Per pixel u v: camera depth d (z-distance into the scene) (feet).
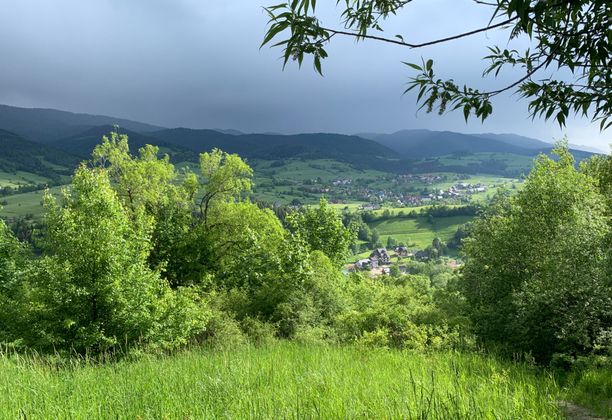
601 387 28.84
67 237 54.95
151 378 20.93
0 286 73.61
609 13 7.20
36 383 19.15
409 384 18.66
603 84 8.97
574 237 52.44
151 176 100.27
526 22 6.64
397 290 78.18
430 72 9.25
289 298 73.56
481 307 59.82
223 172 104.53
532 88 9.39
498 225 71.92
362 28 9.36
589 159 96.27
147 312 57.41
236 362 25.41
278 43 7.80
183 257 101.55
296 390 16.84
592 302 45.47
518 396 16.92
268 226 105.81
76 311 54.03
